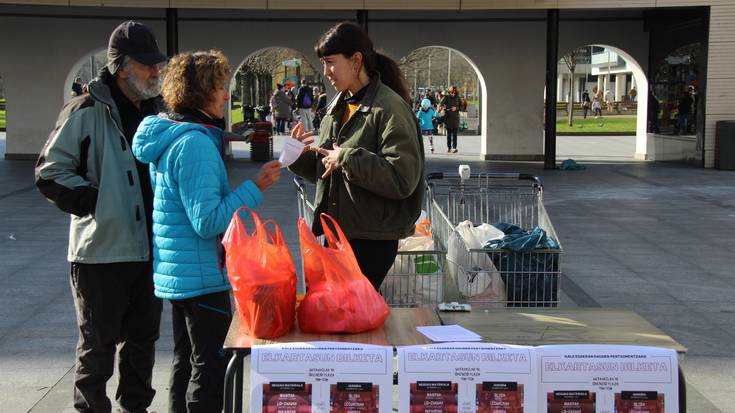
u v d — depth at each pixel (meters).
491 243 5.47
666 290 7.92
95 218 4.07
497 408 2.91
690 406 4.99
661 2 17.34
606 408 2.92
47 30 20.64
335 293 3.22
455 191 6.52
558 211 12.91
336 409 2.91
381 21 20.97
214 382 3.79
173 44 17.34
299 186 5.64
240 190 3.58
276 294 3.15
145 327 4.48
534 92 21.28
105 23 20.75
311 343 2.94
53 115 20.89
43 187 4.03
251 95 46.19
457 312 3.67
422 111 23.91
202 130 3.63
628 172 18.31
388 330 3.30
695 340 6.34
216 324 3.78
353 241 4.21
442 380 2.91
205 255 3.71
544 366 2.91
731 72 18.06
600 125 40.94
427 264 5.31
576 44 20.95
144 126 3.68
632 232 11.06
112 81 4.23
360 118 4.09
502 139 21.53
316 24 20.94
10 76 20.72
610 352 2.92
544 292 5.43
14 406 4.92
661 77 20.47
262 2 16.73
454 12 20.50
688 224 11.66
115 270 4.17
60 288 7.84
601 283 8.22
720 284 8.16
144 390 4.56
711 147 18.50
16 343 6.16
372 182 3.87
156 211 3.74
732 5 17.77
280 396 2.91
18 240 10.35
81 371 4.22
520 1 17.16
